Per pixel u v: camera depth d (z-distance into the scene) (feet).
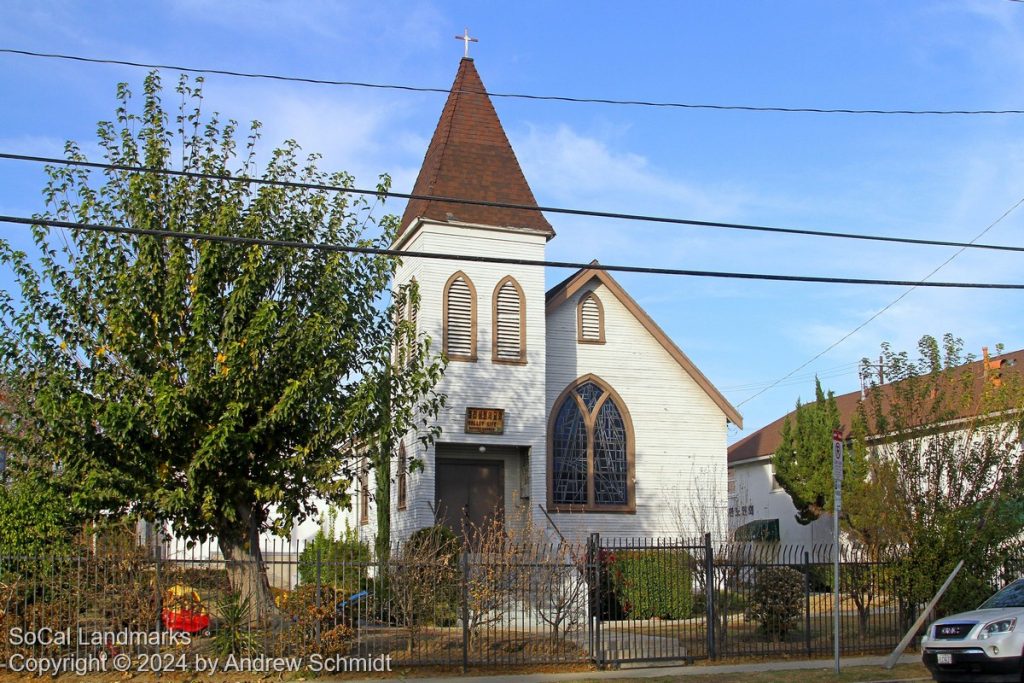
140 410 52.60
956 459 66.33
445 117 94.58
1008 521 66.64
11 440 55.26
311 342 55.36
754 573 65.16
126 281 53.62
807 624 62.28
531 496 86.69
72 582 52.26
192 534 57.21
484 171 91.04
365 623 56.95
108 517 56.44
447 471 88.38
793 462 114.83
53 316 53.98
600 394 95.09
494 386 86.99
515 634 59.36
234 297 54.39
